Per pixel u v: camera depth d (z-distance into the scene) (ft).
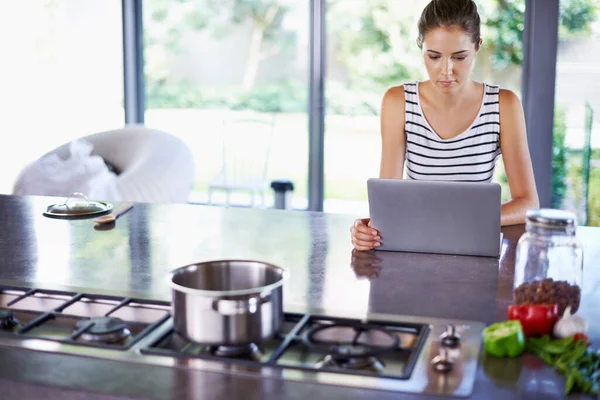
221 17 17.16
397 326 4.68
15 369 4.18
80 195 8.21
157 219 7.79
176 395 3.88
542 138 15.26
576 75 14.98
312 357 4.33
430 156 8.15
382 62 16.30
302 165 17.22
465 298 5.32
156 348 4.38
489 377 4.04
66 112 18.10
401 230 6.47
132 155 14.02
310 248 6.65
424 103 8.10
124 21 17.58
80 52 17.92
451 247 6.39
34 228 7.41
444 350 4.30
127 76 17.80
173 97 17.81
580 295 4.88
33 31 17.89
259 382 3.98
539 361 4.23
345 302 5.23
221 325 4.19
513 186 7.95
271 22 16.84
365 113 16.57
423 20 7.45
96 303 5.15
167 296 5.26
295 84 16.94
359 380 3.98
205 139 17.72
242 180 17.48
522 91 15.35
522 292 4.86
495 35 15.33
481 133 8.00
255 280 4.83
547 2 14.80
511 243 6.77
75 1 17.75
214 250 6.60
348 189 16.92
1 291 5.43
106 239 6.98
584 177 15.28
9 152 18.10
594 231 7.25
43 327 4.78
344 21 16.33
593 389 3.86
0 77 17.99
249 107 17.34
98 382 4.03
